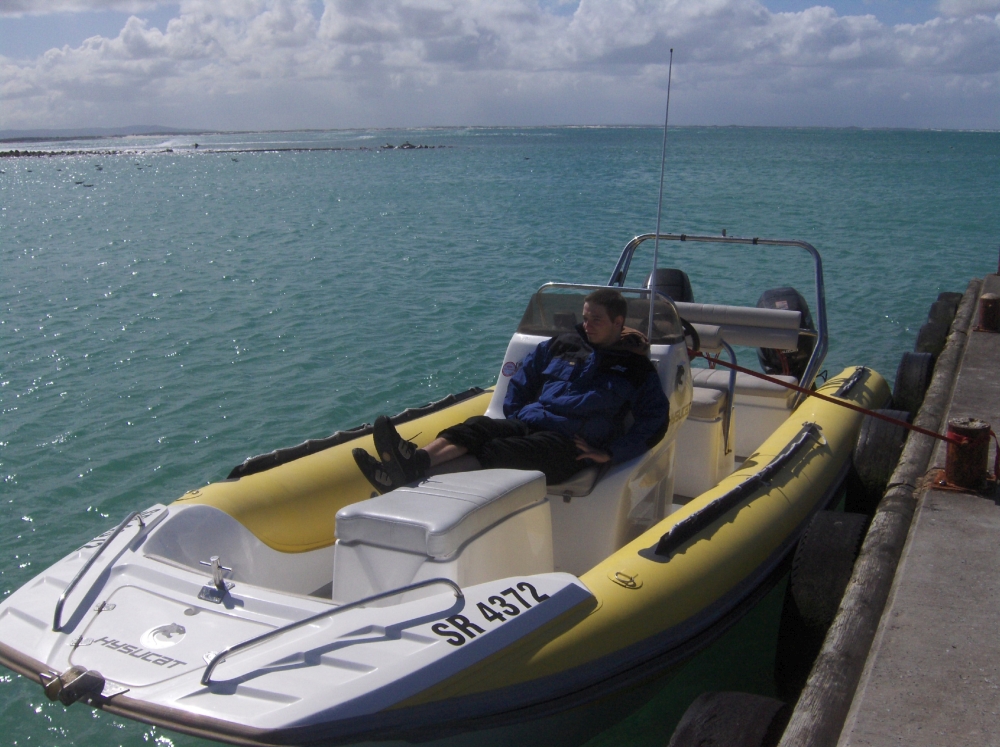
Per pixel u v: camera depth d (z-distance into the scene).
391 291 11.84
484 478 3.01
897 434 4.57
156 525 3.10
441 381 7.77
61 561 2.99
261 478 3.59
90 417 6.93
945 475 3.86
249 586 2.76
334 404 7.18
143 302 11.38
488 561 2.79
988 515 3.54
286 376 7.96
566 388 3.66
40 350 8.97
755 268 13.25
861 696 2.45
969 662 2.59
